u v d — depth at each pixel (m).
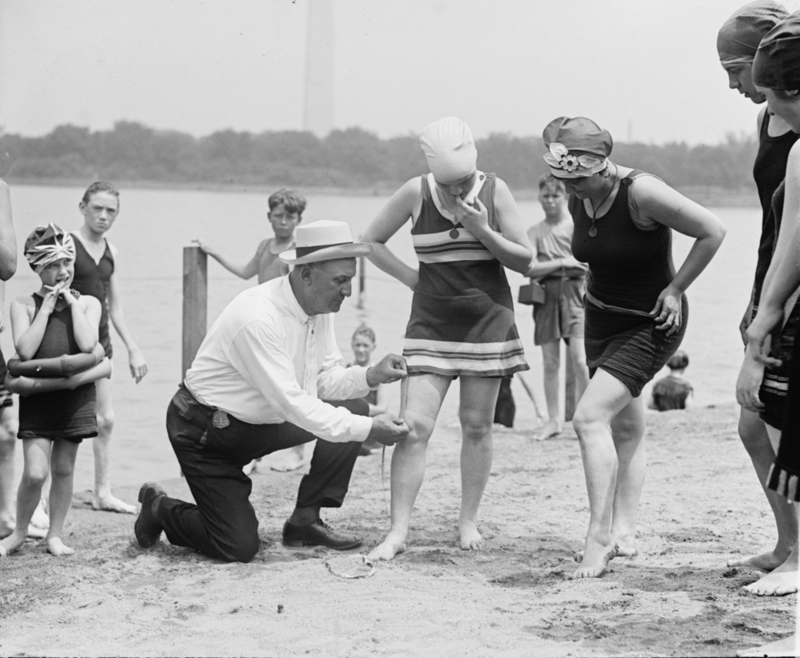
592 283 4.45
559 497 6.09
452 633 3.66
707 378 12.49
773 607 3.79
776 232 3.88
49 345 4.81
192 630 3.77
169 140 65.44
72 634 3.73
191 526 4.75
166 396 10.29
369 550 4.90
